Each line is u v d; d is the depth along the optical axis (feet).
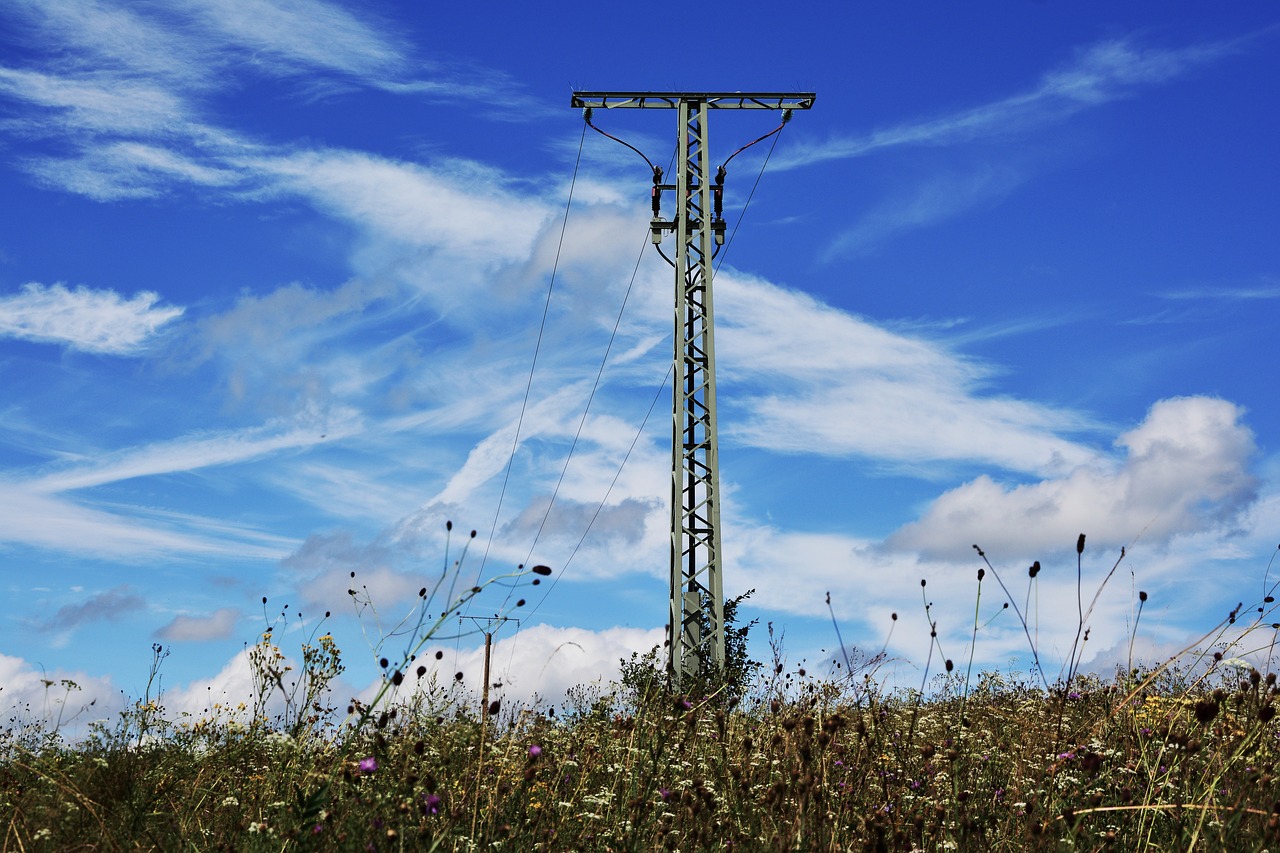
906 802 25.02
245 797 25.85
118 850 22.44
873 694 31.07
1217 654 23.24
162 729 30.96
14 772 28.89
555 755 28.12
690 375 67.62
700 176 71.36
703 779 26.40
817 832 21.59
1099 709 29.40
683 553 63.57
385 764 23.08
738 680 55.88
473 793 23.99
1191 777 23.62
